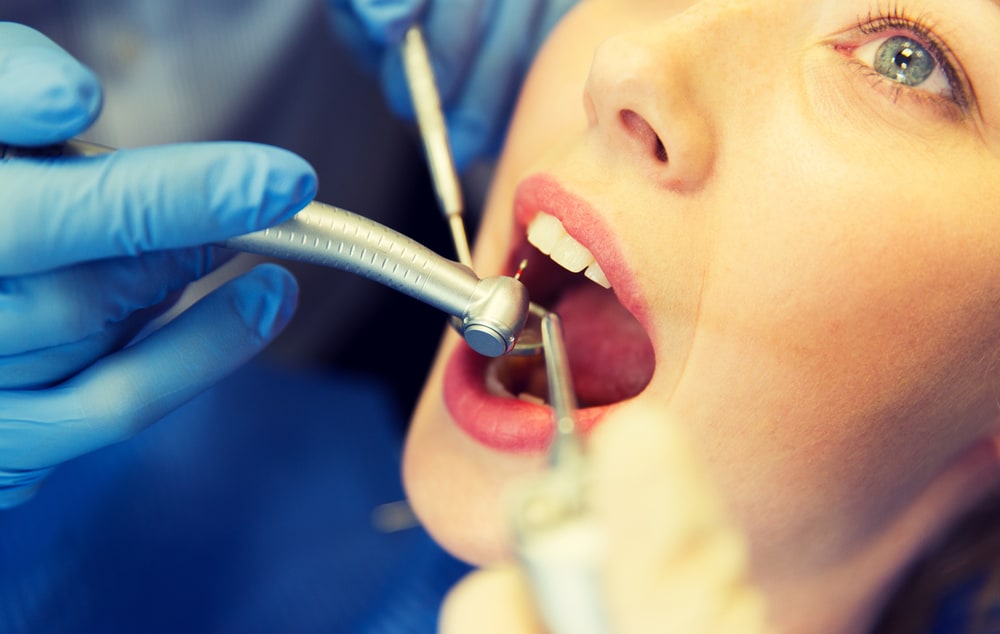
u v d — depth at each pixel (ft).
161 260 2.25
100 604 3.82
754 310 2.31
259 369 4.61
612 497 1.43
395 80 3.92
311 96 4.73
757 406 2.38
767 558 2.67
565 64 2.95
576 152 2.49
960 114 2.32
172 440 4.24
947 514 2.93
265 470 4.33
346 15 4.13
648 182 2.34
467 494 2.59
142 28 4.34
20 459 2.33
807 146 2.28
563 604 1.28
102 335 2.37
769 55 2.32
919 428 2.52
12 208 1.97
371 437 4.58
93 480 4.04
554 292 3.09
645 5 2.94
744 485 2.48
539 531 1.30
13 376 2.27
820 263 2.26
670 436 1.49
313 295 4.83
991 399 2.55
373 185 4.88
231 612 3.99
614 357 3.11
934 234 2.27
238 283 2.39
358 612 4.00
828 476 2.50
